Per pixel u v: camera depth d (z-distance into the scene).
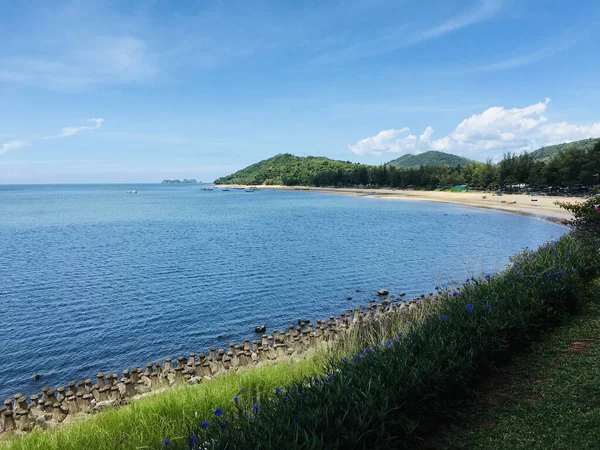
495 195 105.44
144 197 195.62
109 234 57.81
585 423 4.13
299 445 3.43
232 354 14.25
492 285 8.37
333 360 6.39
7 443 6.92
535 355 6.08
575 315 7.62
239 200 149.75
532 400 4.82
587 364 5.47
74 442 5.98
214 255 39.28
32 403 11.13
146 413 6.65
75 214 95.81
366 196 145.75
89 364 16.42
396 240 46.53
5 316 22.00
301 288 26.75
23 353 17.41
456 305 7.34
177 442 4.90
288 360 12.47
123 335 19.30
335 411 3.95
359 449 3.74
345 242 46.19
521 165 104.38
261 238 51.09
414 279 28.28
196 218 81.81
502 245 40.81
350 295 24.95
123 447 5.58
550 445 3.89
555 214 64.25
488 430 4.32
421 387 4.46
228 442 3.64
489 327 5.93
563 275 8.01
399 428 4.12
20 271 33.19
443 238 46.88
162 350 17.64
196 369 12.56
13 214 96.75
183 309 22.92
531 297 7.15
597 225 13.46
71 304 24.06
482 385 5.38
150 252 41.72
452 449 4.09
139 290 26.94
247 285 27.75
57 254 41.28
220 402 6.77
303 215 82.69
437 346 5.34
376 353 5.46
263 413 4.18
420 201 112.12
